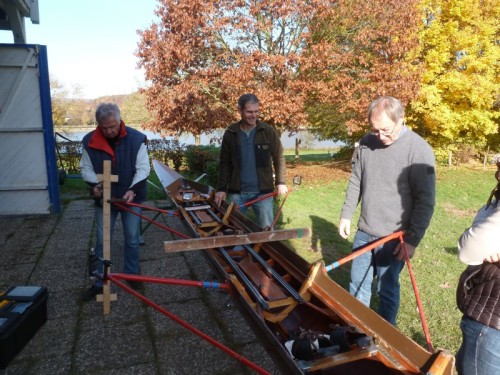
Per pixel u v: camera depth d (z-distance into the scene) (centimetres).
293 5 855
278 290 281
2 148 663
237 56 880
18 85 650
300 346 206
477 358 165
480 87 1061
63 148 1175
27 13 701
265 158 420
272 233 306
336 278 438
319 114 1131
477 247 154
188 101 901
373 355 201
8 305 311
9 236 575
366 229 293
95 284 380
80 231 600
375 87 930
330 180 1116
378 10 938
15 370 279
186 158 1238
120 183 374
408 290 413
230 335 326
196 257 498
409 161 266
